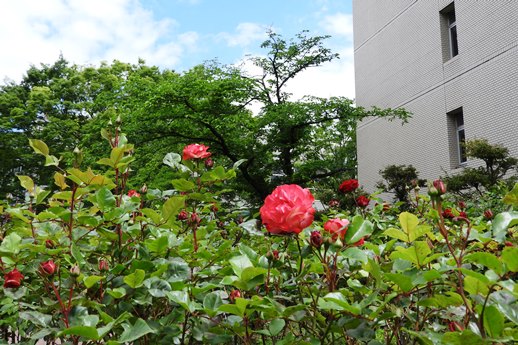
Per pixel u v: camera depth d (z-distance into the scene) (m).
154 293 1.29
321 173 17.23
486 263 1.03
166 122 13.84
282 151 15.70
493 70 11.15
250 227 1.86
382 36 15.96
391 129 15.14
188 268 1.44
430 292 1.31
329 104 14.12
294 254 1.79
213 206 2.34
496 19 11.12
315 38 15.45
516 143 10.38
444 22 13.22
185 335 1.43
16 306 1.62
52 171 19.61
